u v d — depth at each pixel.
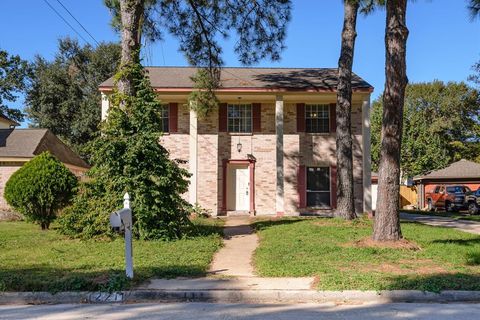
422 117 46.16
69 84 42.16
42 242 12.48
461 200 28.23
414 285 7.69
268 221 18.05
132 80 13.59
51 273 8.54
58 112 42.06
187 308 7.07
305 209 22.06
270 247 11.54
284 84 21.41
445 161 43.34
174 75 22.92
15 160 22.19
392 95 11.66
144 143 12.88
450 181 36.38
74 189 13.70
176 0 17.94
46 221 15.62
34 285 7.77
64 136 41.56
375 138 43.53
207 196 21.69
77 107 41.97
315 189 22.27
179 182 13.41
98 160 13.09
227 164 22.12
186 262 9.74
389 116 11.68
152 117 13.41
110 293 7.60
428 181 37.00
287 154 22.22
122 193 12.62
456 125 48.66
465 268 9.07
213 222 18.30
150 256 10.32
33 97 42.31
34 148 23.17
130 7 13.72
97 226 12.66
